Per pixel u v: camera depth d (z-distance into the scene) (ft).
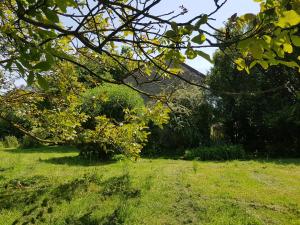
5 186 30.30
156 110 14.32
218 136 68.59
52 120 15.80
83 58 10.39
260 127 65.72
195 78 71.31
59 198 27.02
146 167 40.93
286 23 4.51
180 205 25.44
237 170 38.96
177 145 62.54
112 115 50.90
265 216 23.80
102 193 28.12
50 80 12.07
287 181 33.71
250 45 4.68
